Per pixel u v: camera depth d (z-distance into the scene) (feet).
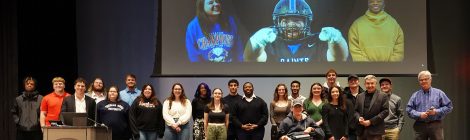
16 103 24.86
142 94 24.29
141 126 23.99
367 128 21.94
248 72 28.66
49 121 21.21
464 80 29.91
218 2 28.81
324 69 28.58
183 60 28.66
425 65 28.53
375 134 21.81
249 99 24.89
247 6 28.78
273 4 28.76
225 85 29.68
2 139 27.66
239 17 28.76
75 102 23.13
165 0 28.68
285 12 28.68
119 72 30.17
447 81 29.91
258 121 24.73
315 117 23.95
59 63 29.04
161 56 28.63
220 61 28.68
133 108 24.07
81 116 20.02
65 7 29.30
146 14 30.19
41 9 28.63
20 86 27.96
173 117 24.34
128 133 24.26
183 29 28.68
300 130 22.12
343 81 29.27
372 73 28.53
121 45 30.17
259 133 24.67
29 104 24.77
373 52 28.55
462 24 29.91
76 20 29.99
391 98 23.71
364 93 22.30
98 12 30.04
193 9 28.76
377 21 28.63
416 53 28.58
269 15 28.76
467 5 29.89
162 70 28.60
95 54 30.09
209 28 28.76
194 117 25.08
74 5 29.63
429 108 22.34
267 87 29.71
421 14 28.60
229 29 28.76
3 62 27.73
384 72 28.53
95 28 30.07
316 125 22.22
